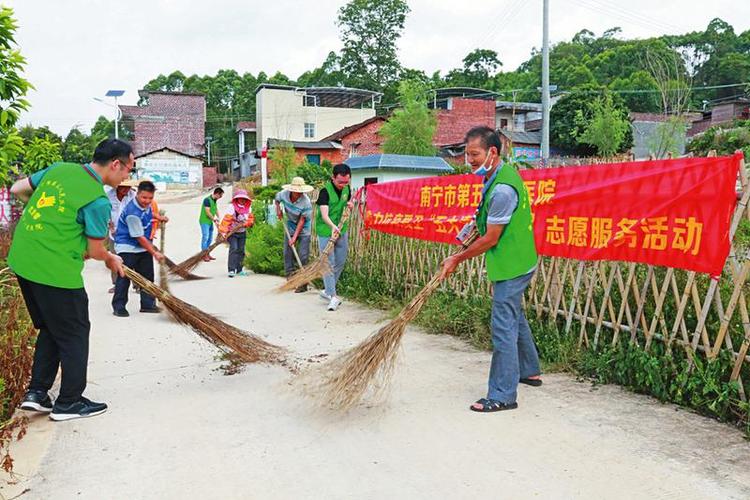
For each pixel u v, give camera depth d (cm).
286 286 669
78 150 2525
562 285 466
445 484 280
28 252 352
